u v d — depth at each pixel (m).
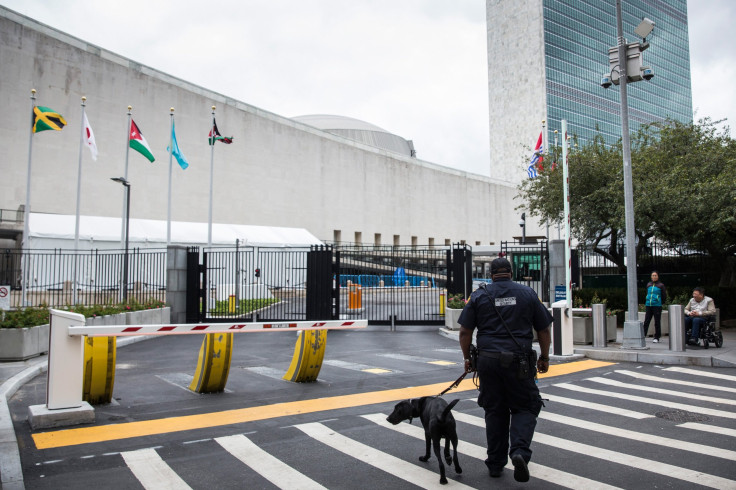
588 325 14.14
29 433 6.34
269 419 7.04
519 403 4.82
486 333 4.96
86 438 6.17
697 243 20.86
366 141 88.44
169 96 47.59
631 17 132.00
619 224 19.84
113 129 43.72
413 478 4.99
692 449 5.84
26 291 25.33
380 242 68.56
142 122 45.59
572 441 6.15
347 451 5.80
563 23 123.38
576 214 22.66
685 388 9.23
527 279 26.69
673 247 22.34
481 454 5.70
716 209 17.53
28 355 11.42
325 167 61.94
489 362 4.83
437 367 11.16
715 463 5.38
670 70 140.88
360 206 66.12
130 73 45.06
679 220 18.77
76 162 41.34
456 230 81.50
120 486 4.81
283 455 5.67
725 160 19.36
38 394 8.55
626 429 6.65
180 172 47.94
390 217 70.50
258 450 5.82
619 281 22.47
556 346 12.50
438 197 78.81
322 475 5.09
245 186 53.12
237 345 15.34
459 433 6.48
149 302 19.38
